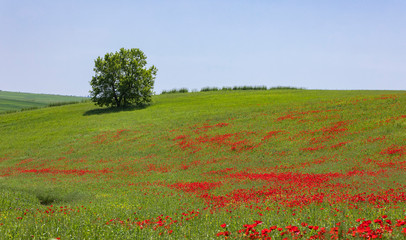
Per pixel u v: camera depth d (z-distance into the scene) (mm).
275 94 88375
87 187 27375
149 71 89375
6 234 8680
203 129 54531
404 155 30141
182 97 98125
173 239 9023
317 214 12617
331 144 38750
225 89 117750
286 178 26359
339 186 21094
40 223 10867
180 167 36625
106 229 9695
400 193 17203
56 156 49000
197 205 18047
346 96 71000
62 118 78062
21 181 30797
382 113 48375
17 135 65562
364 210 12922
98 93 86000
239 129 51719
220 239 8383
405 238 7316
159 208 16078
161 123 62625
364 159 31000
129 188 26375
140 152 46312
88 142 55188
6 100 169375
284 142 42469
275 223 11008
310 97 76375
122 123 66312
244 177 28594
